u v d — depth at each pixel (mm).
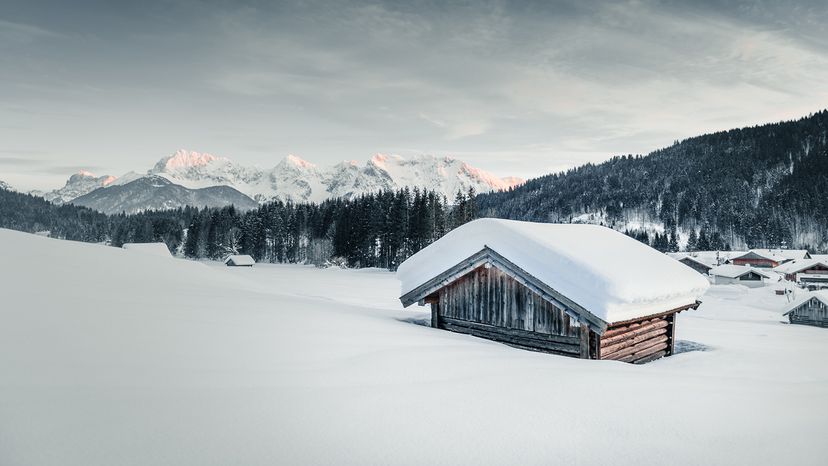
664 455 3883
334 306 13273
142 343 5969
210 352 6016
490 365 6629
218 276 17469
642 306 9812
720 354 12055
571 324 9555
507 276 10977
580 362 7508
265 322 8227
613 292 8836
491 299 11297
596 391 5535
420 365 6332
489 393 5289
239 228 135125
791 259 107250
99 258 13336
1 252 10555
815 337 26406
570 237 11250
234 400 4523
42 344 5301
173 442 3570
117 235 159875
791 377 9219
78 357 5109
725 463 3756
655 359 11711
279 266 110250
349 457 3596
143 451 3396
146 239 151875
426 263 12500
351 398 4871
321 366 5988
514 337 10773
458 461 3627
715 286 74688
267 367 5711
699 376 7023
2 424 3512
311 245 125562
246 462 3383
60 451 3279
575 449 3945
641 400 5277
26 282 8195
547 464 3650
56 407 3896
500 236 10773
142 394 4406
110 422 3779
